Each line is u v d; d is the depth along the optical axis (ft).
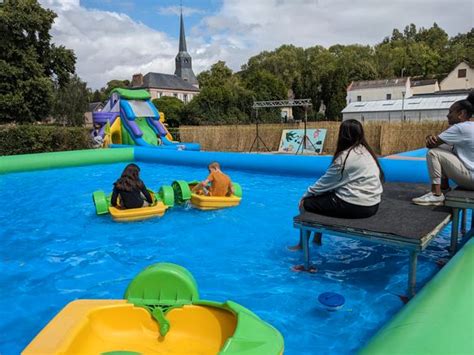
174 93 266.98
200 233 17.33
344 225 11.59
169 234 17.24
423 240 10.34
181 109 147.02
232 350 6.08
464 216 15.65
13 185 31.40
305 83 200.44
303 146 63.10
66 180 33.65
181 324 7.84
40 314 10.75
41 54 88.33
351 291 11.52
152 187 30.58
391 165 26.27
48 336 6.61
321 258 14.12
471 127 13.09
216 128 72.59
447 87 184.03
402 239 10.50
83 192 28.04
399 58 273.13
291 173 33.45
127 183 19.21
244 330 6.61
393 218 12.07
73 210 22.09
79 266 14.05
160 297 8.06
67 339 6.51
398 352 5.47
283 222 18.85
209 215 20.02
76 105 186.09
